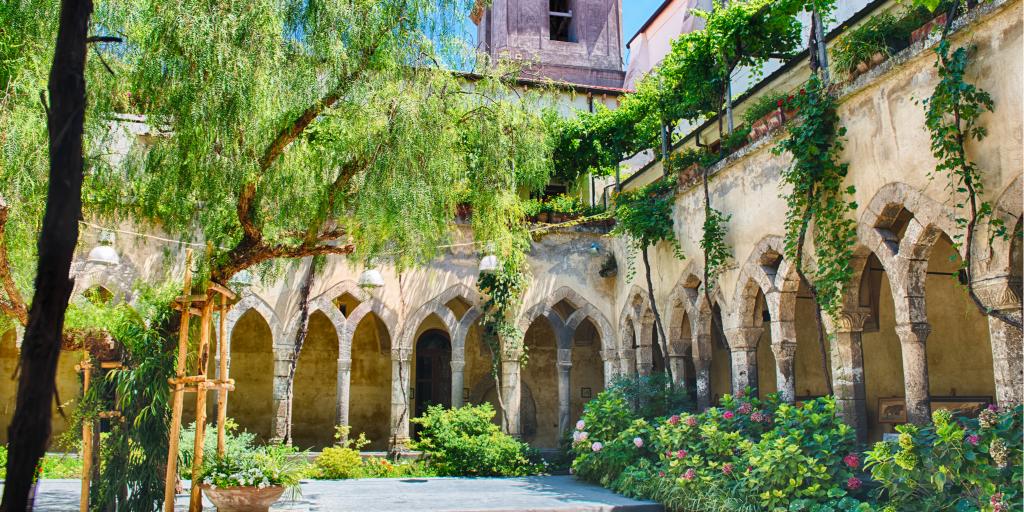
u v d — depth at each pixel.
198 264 8.63
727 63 12.27
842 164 9.36
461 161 8.91
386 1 8.05
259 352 17.17
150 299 8.47
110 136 7.97
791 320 10.57
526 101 9.83
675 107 13.56
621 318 15.80
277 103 7.42
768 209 10.81
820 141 9.48
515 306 15.59
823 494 8.05
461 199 9.59
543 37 23.98
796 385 14.88
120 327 7.75
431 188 8.27
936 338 12.02
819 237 9.51
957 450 6.65
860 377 9.25
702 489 9.30
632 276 14.38
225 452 8.30
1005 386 7.12
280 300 14.62
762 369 15.69
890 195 8.60
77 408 7.58
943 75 7.61
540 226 15.82
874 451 7.37
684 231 13.16
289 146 8.71
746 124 11.63
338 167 8.72
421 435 14.67
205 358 7.74
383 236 8.48
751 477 8.68
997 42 7.28
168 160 7.71
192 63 6.95
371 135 7.87
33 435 2.44
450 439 13.77
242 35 7.09
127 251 13.31
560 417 15.62
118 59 7.70
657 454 11.37
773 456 8.40
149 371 7.71
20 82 7.02
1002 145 7.18
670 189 13.66
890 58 8.53
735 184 11.70
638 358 14.88
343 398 14.78
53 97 2.72
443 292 15.53
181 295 7.66
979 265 7.39
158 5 7.09
